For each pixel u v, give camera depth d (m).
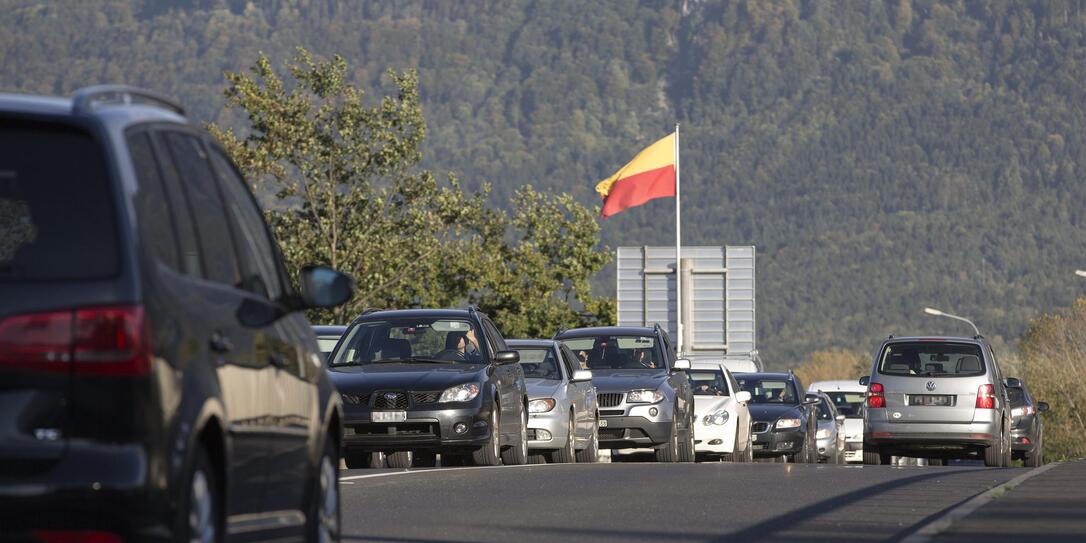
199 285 19.88
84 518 17.44
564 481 48.59
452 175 143.62
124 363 17.67
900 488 46.19
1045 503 39.19
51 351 17.56
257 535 21.25
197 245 20.39
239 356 20.55
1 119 18.45
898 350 84.19
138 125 19.75
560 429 68.38
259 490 21.30
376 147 139.00
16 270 17.88
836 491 44.84
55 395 17.56
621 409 76.44
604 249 165.38
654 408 76.38
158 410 17.89
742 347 167.25
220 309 20.28
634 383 76.94
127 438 17.64
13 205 18.28
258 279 22.66
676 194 165.25
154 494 17.73
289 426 22.55
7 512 17.33
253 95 136.38
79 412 17.56
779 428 103.56
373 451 58.56
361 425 57.25
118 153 18.64
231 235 22.03
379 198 138.00
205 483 19.41
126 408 17.66
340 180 139.25
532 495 42.69
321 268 24.64
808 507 39.09
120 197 18.34
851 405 160.12
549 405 68.38
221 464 19.83
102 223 18.19
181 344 18.66
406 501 40.22
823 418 128.75
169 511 17.97
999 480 50.62
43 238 18.08
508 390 61.78
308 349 24.02
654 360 80.69
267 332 21.98
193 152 21.62
